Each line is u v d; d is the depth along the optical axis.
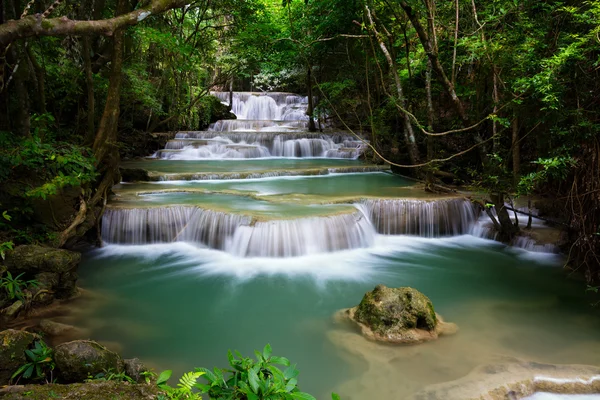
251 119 26.02
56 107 12.42
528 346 4.86
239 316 5.68
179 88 19.41
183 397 2.54
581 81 5.70
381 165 15.21
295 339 5.07
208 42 16.16
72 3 10.60
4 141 5.68
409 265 7.60
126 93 14.77
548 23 6.59
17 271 5.46
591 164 6.06
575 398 3.97
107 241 8.32
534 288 6.59
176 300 6.13
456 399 3.81
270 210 8.34
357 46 15.86
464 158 12.53
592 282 6.70
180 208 8.52
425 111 13.91
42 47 10.14
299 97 27.80
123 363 3.84
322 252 7.94
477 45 6.50
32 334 3.67
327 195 9.96
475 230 9.41
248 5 14.59
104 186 8.25
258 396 2.32
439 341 4.91
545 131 6.61
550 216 8.93
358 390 4.04
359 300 6.19
